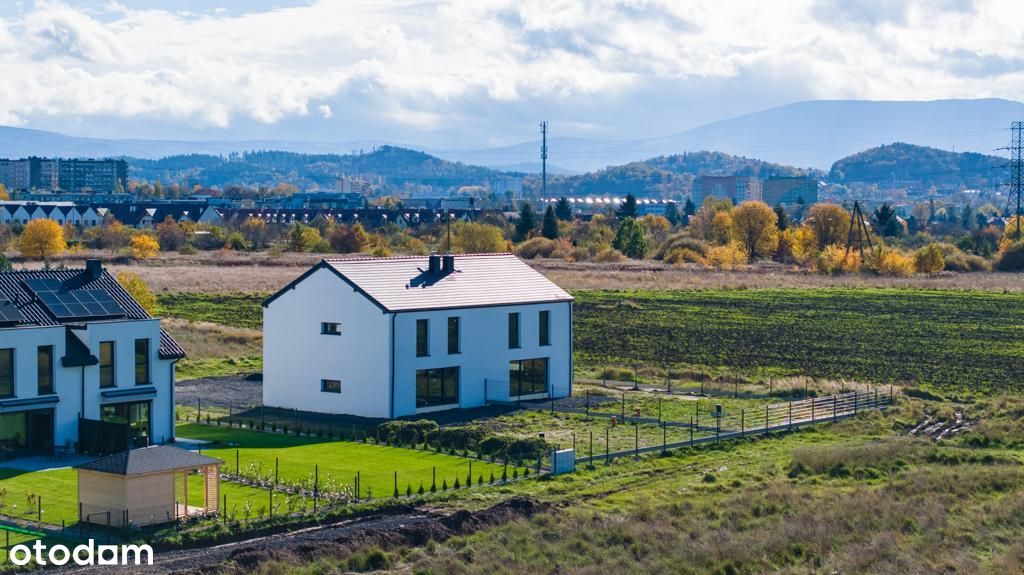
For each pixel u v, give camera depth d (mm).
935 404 62938
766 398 64312
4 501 39438
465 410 60531
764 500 41406
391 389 58312
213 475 39469
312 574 32312
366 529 37125
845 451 48625
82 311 49469
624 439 52500
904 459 48406
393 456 48688
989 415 59500
